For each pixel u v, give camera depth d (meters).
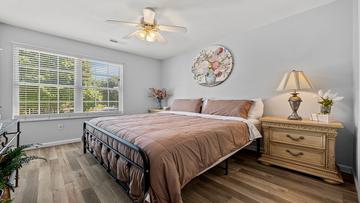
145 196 1.15
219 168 2.18
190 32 3.02
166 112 3.58
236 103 2.75
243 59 3.04
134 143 1.41
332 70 2.15
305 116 2.34
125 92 4.23
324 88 2.21
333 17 2.13
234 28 2.87
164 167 1.17
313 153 1.92
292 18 2.46
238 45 3.11
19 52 2.87
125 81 4.22
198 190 1.66
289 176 1.94
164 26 2.24
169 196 1.16
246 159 2.51
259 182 1.81
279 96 2.62
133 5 2.14
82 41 3.46
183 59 4.24
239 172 2.06
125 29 2.88
